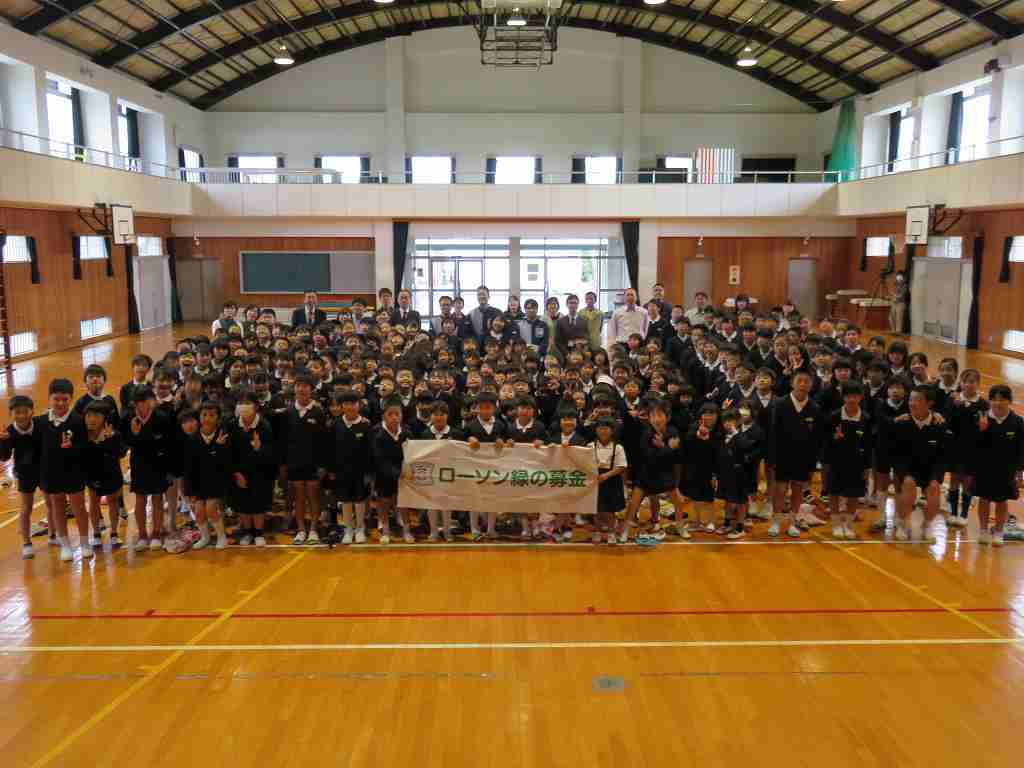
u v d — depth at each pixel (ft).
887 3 69.36
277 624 20.45
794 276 91.56
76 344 71.41
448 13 92.84
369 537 26.96
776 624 20.49
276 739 15.69
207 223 90.53
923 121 77.51
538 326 42.63
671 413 28.14
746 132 98.12
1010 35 64.39
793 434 25.94
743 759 15.08
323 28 89.81
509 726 16.12
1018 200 59.57
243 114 97.81
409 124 97.66
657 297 42.42
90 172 67.26
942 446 25.94
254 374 28.12
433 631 20.11
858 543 26.27
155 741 15.62
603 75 97.30
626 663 18.60
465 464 26.04
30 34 63.72
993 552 25.40
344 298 91.30
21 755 15.16
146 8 68.80
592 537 26.94
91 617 20.84
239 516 26.68
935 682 17.78
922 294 79.77
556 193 86.17
